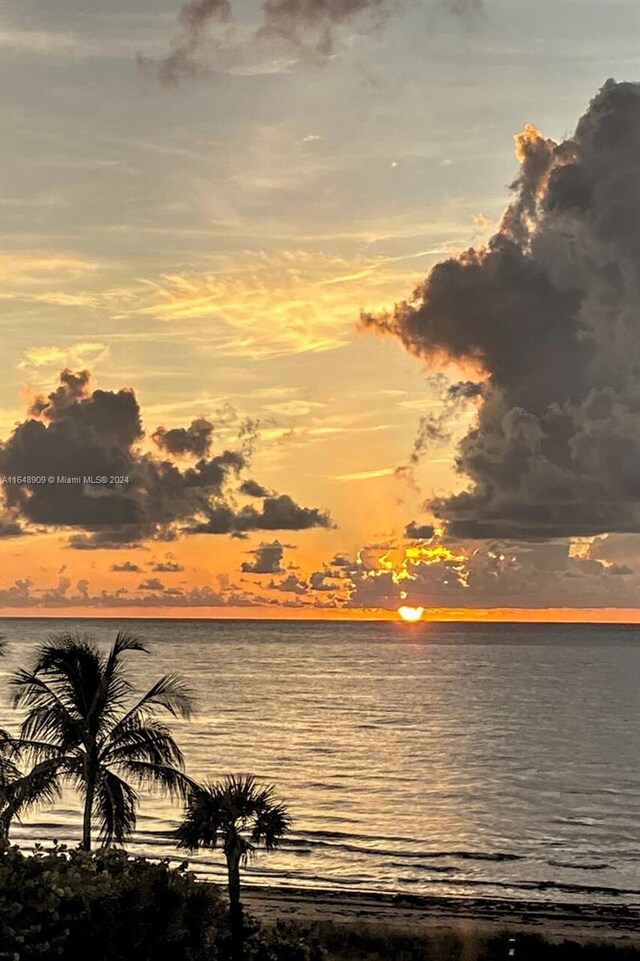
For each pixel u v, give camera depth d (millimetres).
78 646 31922
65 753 31984
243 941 24500
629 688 186375
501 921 42375
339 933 37344
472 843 60250
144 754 31562
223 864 50562
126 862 22094
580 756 100500
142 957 19297
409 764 94375
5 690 161250
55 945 18297
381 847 58062
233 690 177125
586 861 56000
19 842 55844
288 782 82875
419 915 42719
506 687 187250
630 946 37750
